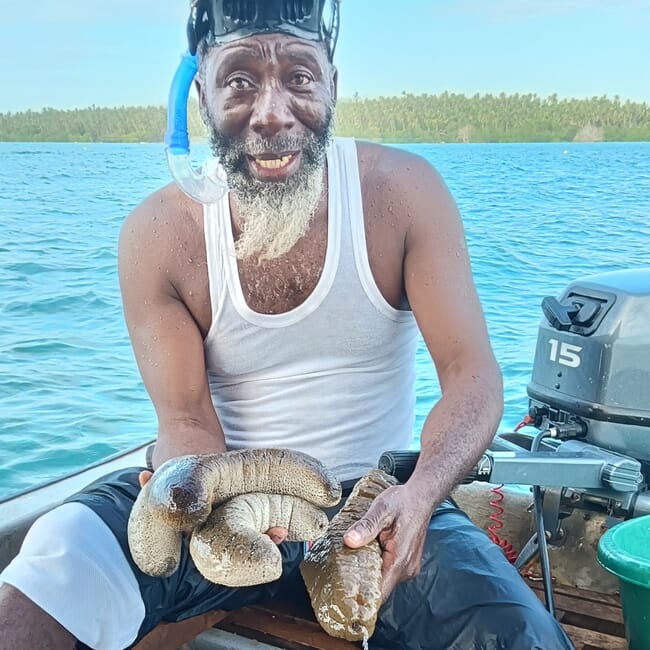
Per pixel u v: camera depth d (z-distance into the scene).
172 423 0.88
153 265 0.90
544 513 1.02
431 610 0.75
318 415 0.91
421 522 0.71
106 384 2.79
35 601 0.67
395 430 0.94
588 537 1.02
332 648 0.81
